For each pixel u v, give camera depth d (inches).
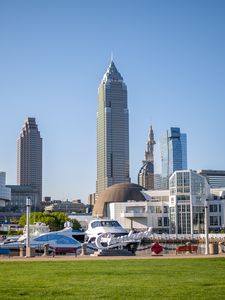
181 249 3014.3
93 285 1279.5
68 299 1075.3
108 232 4165.8
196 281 1346.0
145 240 4997.5
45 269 1704.0
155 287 1236.5
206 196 7559.1
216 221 7588.6
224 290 1183.6
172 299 1066.7
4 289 1216.2
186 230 7367.1
